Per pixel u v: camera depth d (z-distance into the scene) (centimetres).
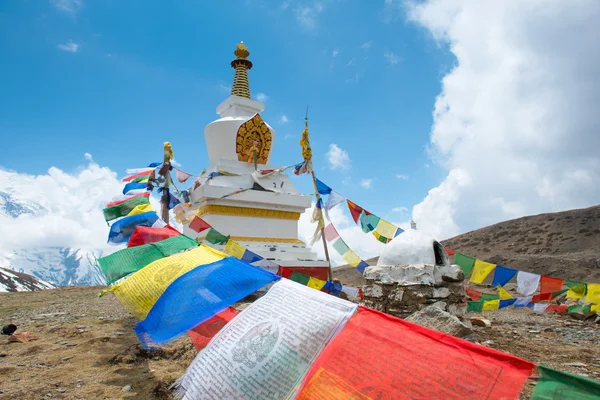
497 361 318
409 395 326
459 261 991
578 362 827
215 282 598
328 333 406
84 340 1022
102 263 740
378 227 1202
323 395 355
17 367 784
